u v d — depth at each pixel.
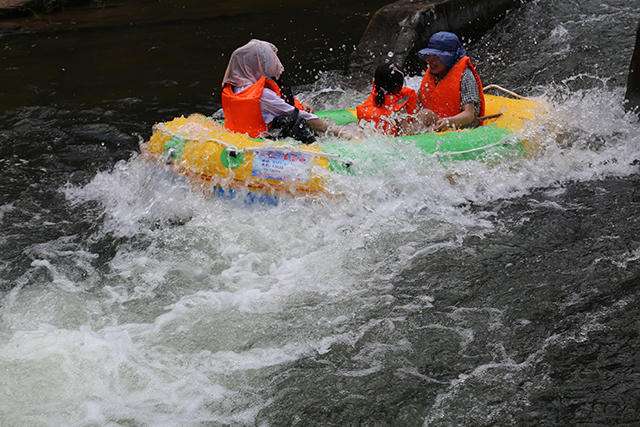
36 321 6.61
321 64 12.73
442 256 7.18
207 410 5.65
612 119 9.50
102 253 7.60
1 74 12.66
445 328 6.31
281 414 5.60
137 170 8.45
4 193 8.85
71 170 9.37
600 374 5.72
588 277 6.77
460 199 8.04
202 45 13.79
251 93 7.99
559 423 5.34
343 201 7.68
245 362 6.07
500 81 11.71
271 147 7.72
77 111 11.12
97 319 6.62
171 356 6.15
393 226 7.61
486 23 13.59
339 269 7.06
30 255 7.61
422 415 5.51
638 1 13.78
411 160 7.99
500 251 7.22
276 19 15.09
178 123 8.24
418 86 9.58
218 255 7.31
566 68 11.71
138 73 12.57
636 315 6.27
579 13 13.59
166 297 6.85
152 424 5.52
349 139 8.11
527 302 6.54
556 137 8.90
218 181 7.80
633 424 5.27
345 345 6.20
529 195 8.17
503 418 5.43
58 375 5.97
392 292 6.77
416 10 12.42
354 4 15.81
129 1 16.48
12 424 5.54
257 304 6.67
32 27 15.01
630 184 8.27
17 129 10.53
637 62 9.36
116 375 5.97
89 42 14.13
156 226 7.91
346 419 5.53
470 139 8.32
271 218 7.65
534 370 5.82
